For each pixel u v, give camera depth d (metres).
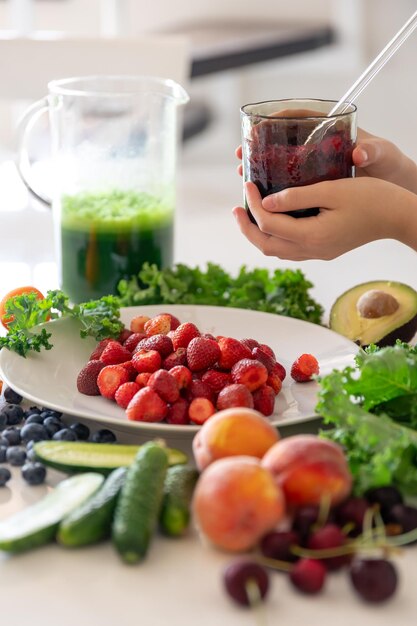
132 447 1.07
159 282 1.60
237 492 0.86
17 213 2.32
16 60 2.36
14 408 1.22
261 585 0.83
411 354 1.12
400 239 1.37
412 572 0.90
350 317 1.48
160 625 0.82
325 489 0.89
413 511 0.92
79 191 1.64
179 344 1.27
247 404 1.15
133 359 1.26
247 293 1.59
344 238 1.32
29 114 1.74
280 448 0.92
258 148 1.28
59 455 1.05
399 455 0.96
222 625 0.82
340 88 4.38
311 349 1.39
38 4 4.54
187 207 2.39
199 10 4.37
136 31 4.36
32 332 1.36
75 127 1.62
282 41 3.81
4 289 1.80
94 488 0.97
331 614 0.84
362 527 0.90
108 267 1.65
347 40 4.29
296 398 1.25
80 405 1.24
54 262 1.97
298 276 1.59
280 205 1.28
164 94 1.64
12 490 1.04
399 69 4.27
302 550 0.86
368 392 1.10
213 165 4.41
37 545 0.92
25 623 0.83
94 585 0.88
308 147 1.27
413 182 1.60
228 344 1.23
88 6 4.55
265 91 4.48
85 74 2.36
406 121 4.32
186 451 1.14
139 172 1.65
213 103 4.44
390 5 4.20
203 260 1.96
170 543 0.94
